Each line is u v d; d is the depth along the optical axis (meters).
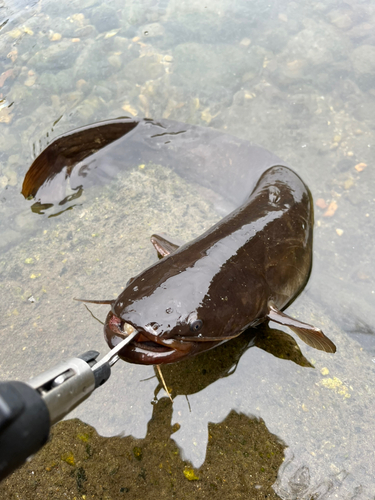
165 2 0.82
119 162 0.58
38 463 0.31
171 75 0.68
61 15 0.81
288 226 0.44
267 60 0.69
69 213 0.51
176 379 0.36
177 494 0.30
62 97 0.66
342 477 0.31
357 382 0.37
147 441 0.33
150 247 0.47
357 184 0.54
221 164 0.57
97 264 0.46
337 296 0.44
